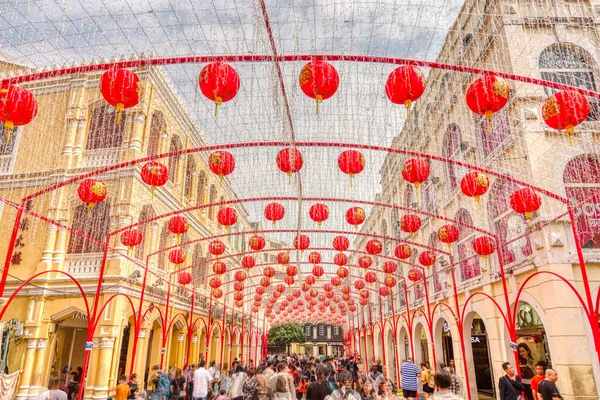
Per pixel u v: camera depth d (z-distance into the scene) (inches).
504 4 442.3
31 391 514.3
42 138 638.5
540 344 501.0
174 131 737.0
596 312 295.9
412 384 421.7
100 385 502.0
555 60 442.6
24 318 550.9
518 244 443.2
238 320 1208.2
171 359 748.6
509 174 438.3
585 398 343.0
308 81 213.9
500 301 470.9
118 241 565.6
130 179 587.8
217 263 595.5
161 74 663.8
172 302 710.5
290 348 2048.5
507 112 445.1
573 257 379.6
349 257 1414.9
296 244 505.4
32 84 664.4
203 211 916.6
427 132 595.2
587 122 420.2
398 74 213.3
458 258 595.8
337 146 370.3
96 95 644.7
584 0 459.5
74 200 596.7
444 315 634.2
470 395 514.3
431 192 671.1
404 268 864.3
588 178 414.0
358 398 274.7
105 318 529.0
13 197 616.7
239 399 361.4
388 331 1034.1
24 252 585.6
